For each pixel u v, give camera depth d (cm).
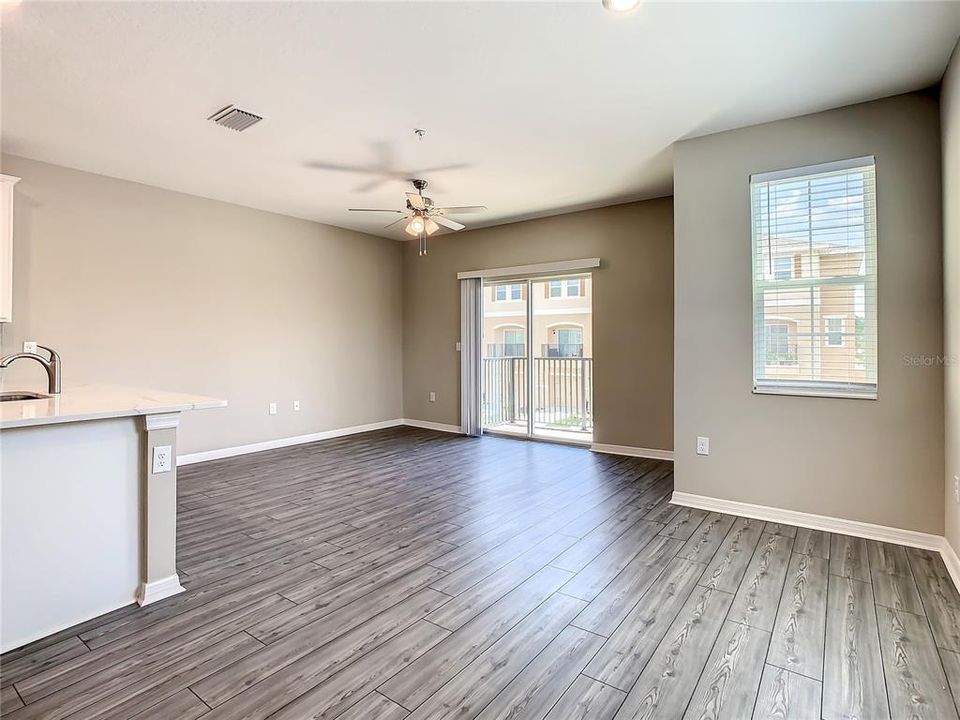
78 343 422
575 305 606
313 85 283
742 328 346
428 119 327
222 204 517
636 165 414
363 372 669
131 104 304
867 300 309
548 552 289
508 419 657
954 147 252
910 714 162
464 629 211
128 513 231
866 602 231
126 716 161
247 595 240
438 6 216
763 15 224
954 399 261
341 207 541
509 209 551
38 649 197
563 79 278
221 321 518
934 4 216
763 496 342
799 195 329
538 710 164
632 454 531
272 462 503
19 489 200
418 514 354
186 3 212
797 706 166
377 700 169
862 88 290
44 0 209
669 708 165
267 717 161
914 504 296
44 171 402
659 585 249
